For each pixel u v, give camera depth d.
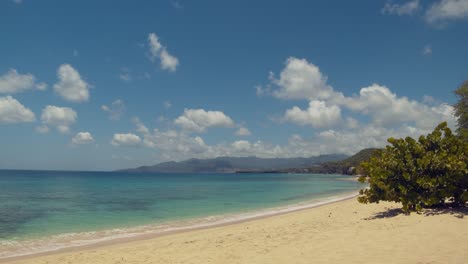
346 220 15.80
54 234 16.33
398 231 11.15
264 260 8.97
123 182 95.69
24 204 31.38
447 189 14.16
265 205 30.89
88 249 12.83
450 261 7.41
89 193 47.69
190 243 12.59
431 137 15.74
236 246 11.36
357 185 77.75
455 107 43.31
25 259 11.29
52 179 114.25
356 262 7.91
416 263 7.43
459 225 11.12
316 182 99.88
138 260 10.20
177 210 27.08
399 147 15.62
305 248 9.98
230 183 92.62
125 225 19.28
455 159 14.03
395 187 15.27
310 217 18.83
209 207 29.44
